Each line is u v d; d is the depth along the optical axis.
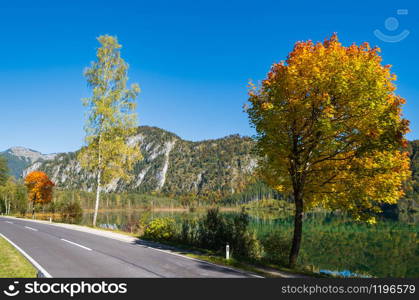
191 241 18.48
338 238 38.94
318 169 14.67
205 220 18.70
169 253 14.40
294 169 14.77
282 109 13.30
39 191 58.41
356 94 12.30
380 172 12.79
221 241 16.86
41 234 21.95
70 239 19.14
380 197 13.09
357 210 13.70
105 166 29.41
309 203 15.52
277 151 13.74
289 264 14.38
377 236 41.41
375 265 23.36
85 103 29.22
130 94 30.61
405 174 12.98
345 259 25.38
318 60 12.89
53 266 11.02
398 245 33.38
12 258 12.23
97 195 29.53
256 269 11.84
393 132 12.12
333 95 13.04
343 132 13.40
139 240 19.39
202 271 10.65
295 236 15.13
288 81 13.07
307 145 14.07
